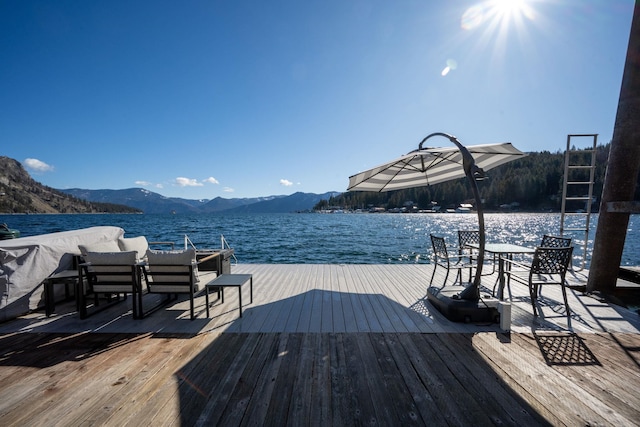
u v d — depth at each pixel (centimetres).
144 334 289
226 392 193
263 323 315
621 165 399
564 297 335
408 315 336
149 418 168
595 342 267
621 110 404
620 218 407
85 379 209
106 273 330
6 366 229
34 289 353
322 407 177
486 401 183
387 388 196
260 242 1755
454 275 540
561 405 179
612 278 417
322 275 540
